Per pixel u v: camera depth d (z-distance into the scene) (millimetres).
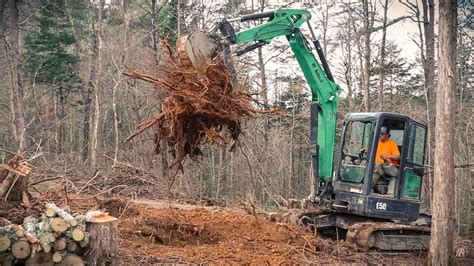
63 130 36312
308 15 11922
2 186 9602
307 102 30344
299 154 33688
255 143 23969
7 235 8133
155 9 29625
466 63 25375
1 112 28656
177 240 10953
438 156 9648
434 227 9688
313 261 10008
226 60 9734
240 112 9664
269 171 27406
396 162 11719
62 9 32406
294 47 11875
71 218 8531
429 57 20281
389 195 11633
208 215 12570
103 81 30031
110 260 8719
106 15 31562
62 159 24406
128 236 10445
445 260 9547
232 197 25562
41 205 10172
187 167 23469
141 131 9492
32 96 32844
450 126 9539
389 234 11375
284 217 12664
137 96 25547
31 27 35469
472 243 13219
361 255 10734
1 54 30859
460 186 25344
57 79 34000
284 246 10609
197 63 9320
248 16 11070
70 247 8430
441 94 9602
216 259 9422
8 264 8109
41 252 8258
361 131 12047
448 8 9477
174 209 13781
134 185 17734
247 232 11430
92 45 32531
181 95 9164
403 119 11617
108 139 34062
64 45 34875
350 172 11914
